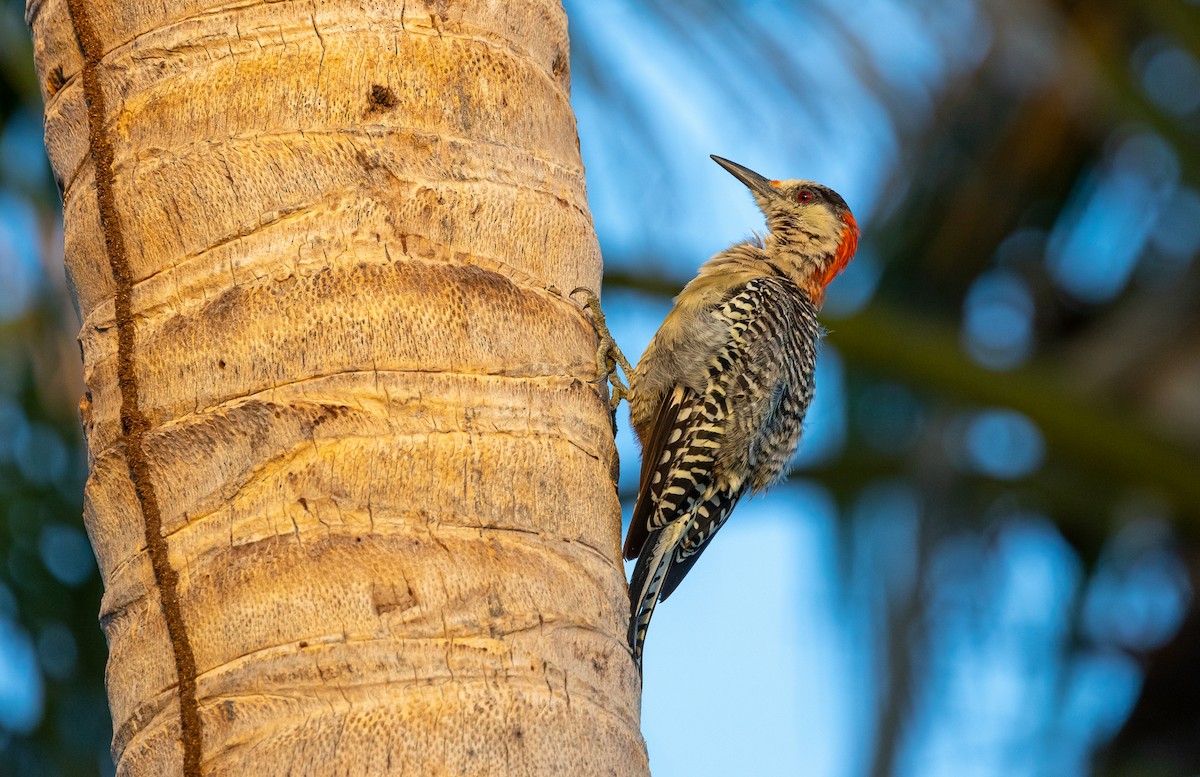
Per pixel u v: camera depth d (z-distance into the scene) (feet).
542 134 24.20
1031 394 41.73
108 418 22.00
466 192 22.70
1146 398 48.62
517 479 21.65
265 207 21.80
